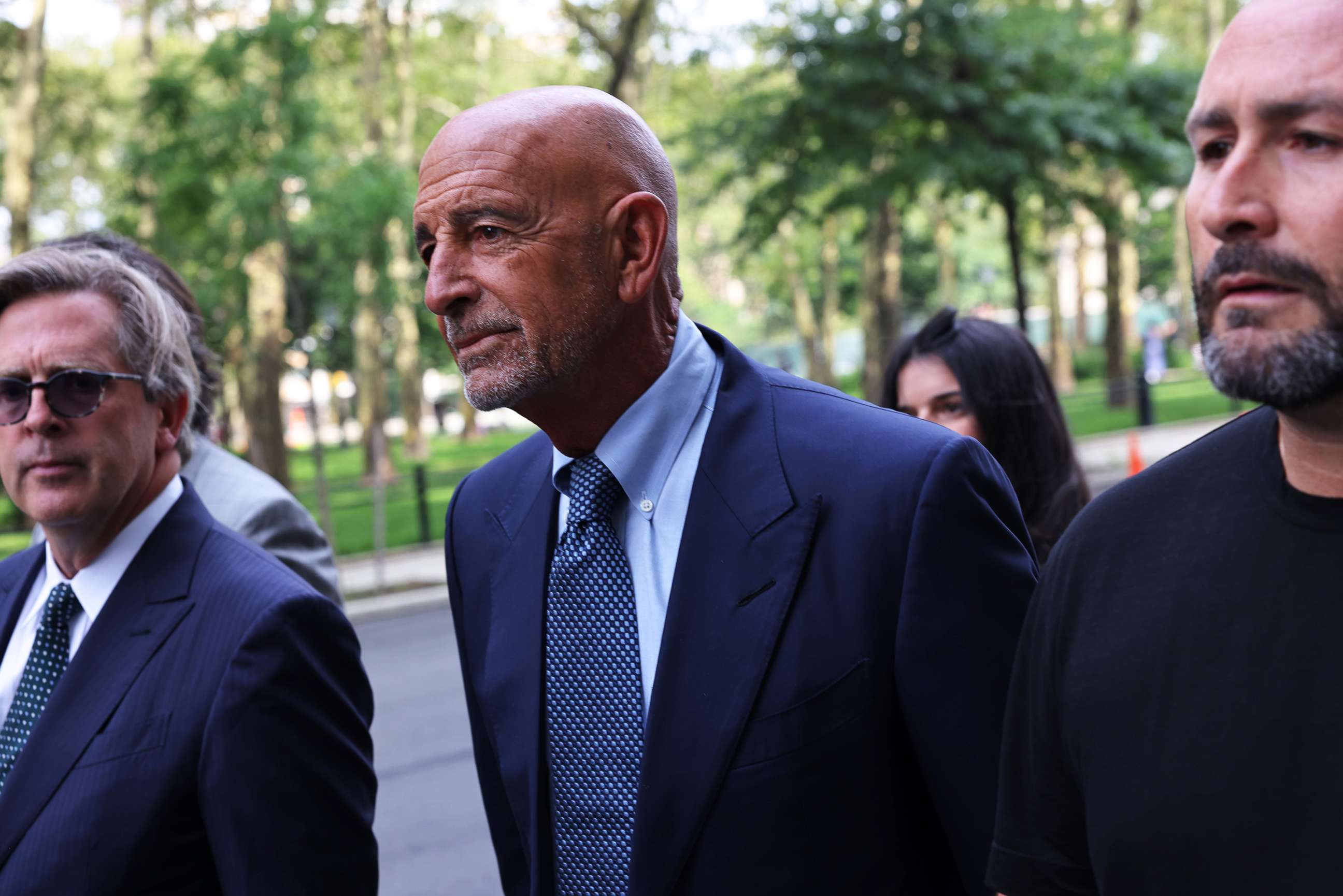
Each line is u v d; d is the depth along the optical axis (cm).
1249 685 103
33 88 1667
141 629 177
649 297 159
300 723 169
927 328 280
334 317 1694
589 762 159
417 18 2469
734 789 146
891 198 1462
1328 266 92
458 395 4775
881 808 148
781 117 1453
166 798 166
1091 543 117
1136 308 5450
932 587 147
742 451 161
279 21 1065
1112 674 111
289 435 4556
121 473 183
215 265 1134
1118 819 109
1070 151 1473
